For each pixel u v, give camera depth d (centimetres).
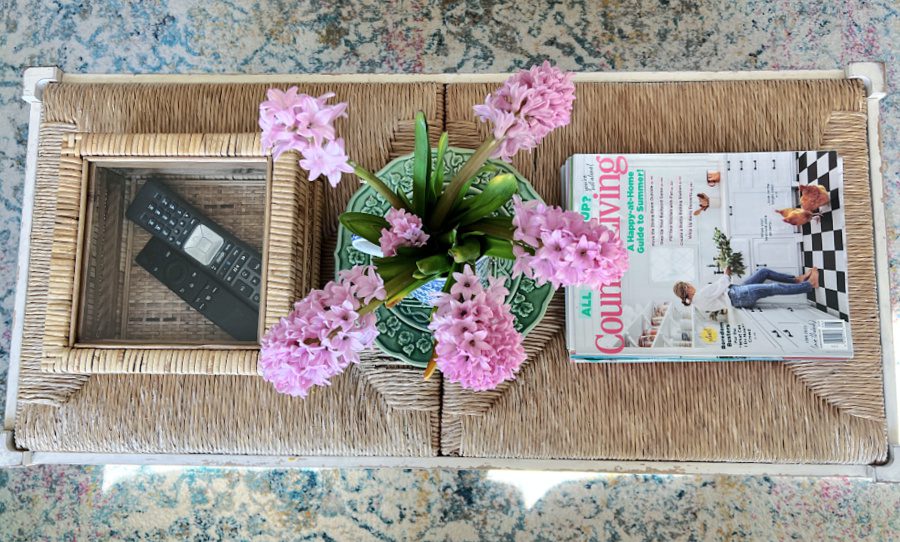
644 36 127
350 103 85
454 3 129
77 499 120
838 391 79
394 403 79
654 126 85
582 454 79
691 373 80
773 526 117
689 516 117
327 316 48
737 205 79
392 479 119
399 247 58
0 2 131
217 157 74
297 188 74
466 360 47
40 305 81
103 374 81
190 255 77
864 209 82
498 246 59
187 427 80
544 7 128
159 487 120
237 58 130
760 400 79
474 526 118
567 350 80
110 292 76
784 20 127
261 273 74
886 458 79
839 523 116
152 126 85
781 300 76
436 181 64
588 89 86
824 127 84
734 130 84
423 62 128
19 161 129
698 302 77
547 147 85
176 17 131
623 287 77
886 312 81
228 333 75
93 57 131
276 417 80
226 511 119
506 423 79
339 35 129
